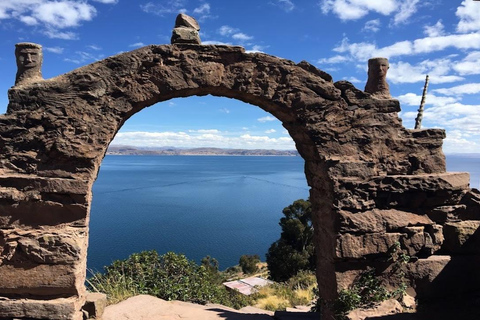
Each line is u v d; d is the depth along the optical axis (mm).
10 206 6094
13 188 6109
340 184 6695
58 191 6148
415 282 6855
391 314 6102
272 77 6840
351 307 6363
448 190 7012
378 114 7051
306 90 6879
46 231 6125
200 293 10156
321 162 6922
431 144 7203
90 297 6828
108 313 7477
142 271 10172
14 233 6082
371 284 6645
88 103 6328
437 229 6879
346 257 6586
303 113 6867
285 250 24469
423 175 7008
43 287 5996
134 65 6434
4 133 6184
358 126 6988
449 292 6930
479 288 7016
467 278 7000
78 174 6270
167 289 9734
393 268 6777
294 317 8242
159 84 6512
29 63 6402
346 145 6934
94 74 6367
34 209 6164
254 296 16203
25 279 5996
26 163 6207
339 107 6941
